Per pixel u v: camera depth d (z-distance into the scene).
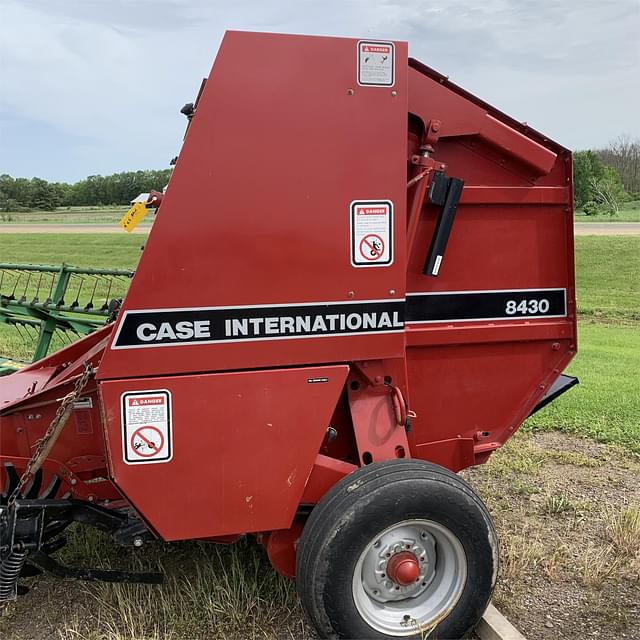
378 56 2.65
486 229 3.25
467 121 3.05
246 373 2.64
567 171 3.29
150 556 3.61
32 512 2.75
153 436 2.58
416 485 2.64
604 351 9.47
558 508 4.24
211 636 2.97
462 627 2.85
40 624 3.09
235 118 2.53
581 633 3.05
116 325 2.50
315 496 2.84
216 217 2.54
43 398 3.03
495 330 3.31
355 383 2.95
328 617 2.63
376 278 2.76
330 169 2.65
